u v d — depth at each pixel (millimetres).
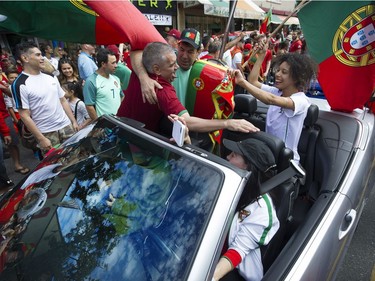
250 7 10898
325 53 2701
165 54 1569
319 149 2133
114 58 3252
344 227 1647
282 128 2105
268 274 1251
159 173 1246
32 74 3043
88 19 2604
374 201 3107
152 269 1003
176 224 1068
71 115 3553
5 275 1111
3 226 1330
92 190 1326
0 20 2473
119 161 1397
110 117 1775
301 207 2051
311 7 2748
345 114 2525
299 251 1333
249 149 1327
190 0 9445
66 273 1064
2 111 3734
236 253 1311
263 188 1374
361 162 1953
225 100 1646
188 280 924
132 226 1143
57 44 8641
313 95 3646
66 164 1556
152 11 9164
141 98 1790
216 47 4938
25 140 3629
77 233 1183
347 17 2555
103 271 1049
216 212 1016
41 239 1199
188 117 1566
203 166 1156
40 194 1412
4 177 3430
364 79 2479
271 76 6941
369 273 2270
